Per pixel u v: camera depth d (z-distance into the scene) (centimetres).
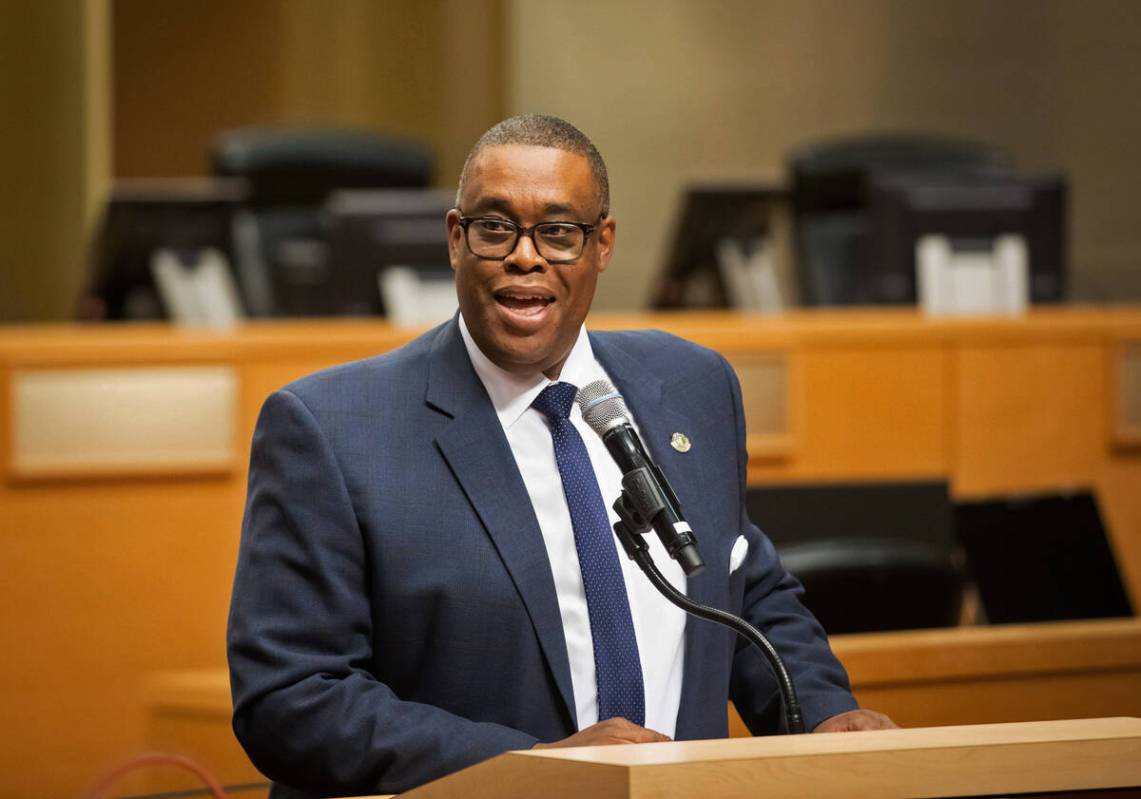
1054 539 1374
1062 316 1959
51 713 1652
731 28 3172
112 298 2009
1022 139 3219
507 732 686
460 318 782
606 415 695
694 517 772
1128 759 555
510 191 724
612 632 729
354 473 725
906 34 3203
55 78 2981
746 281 2189
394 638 721
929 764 532
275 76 3278
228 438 1694
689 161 3162
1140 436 1927
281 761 697
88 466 1658
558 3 3148
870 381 1870
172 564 1677
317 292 2108
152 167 3269
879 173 2175
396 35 3259
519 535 728
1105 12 3212
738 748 530
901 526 1348
